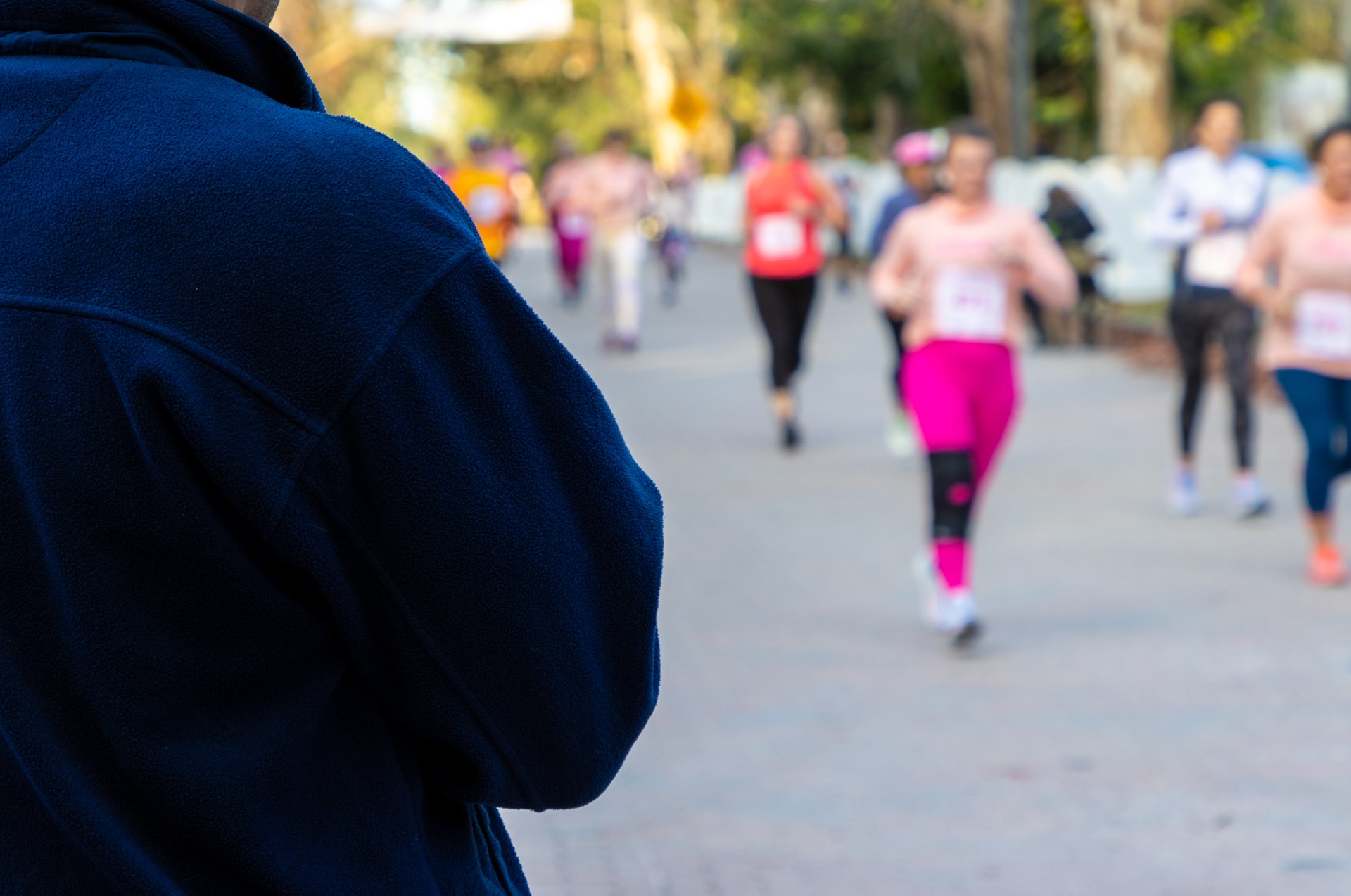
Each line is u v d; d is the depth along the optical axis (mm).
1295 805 5273
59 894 1402
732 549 9164
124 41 1475
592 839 5094
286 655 1420
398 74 47281
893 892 4652
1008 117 26359
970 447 7242
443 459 1398
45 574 1384
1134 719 6160
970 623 7027
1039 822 5168
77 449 1362
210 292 1367
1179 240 9789
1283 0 31219
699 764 5742
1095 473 11242
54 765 1376
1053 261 7391
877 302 7512
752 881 4746
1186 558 8781
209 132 1418
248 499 1360
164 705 1381
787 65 34844
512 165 34625
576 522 1481
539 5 29469
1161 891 4645
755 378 16859
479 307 1441
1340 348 8000
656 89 53125
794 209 12344
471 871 1563
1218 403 13898
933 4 26953
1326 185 8094
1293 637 7219
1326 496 8109
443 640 1428
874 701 6414
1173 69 30906
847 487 11008
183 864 1403
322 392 1373
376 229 1403
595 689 1502
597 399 1521
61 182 1409
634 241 19328
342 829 1439
